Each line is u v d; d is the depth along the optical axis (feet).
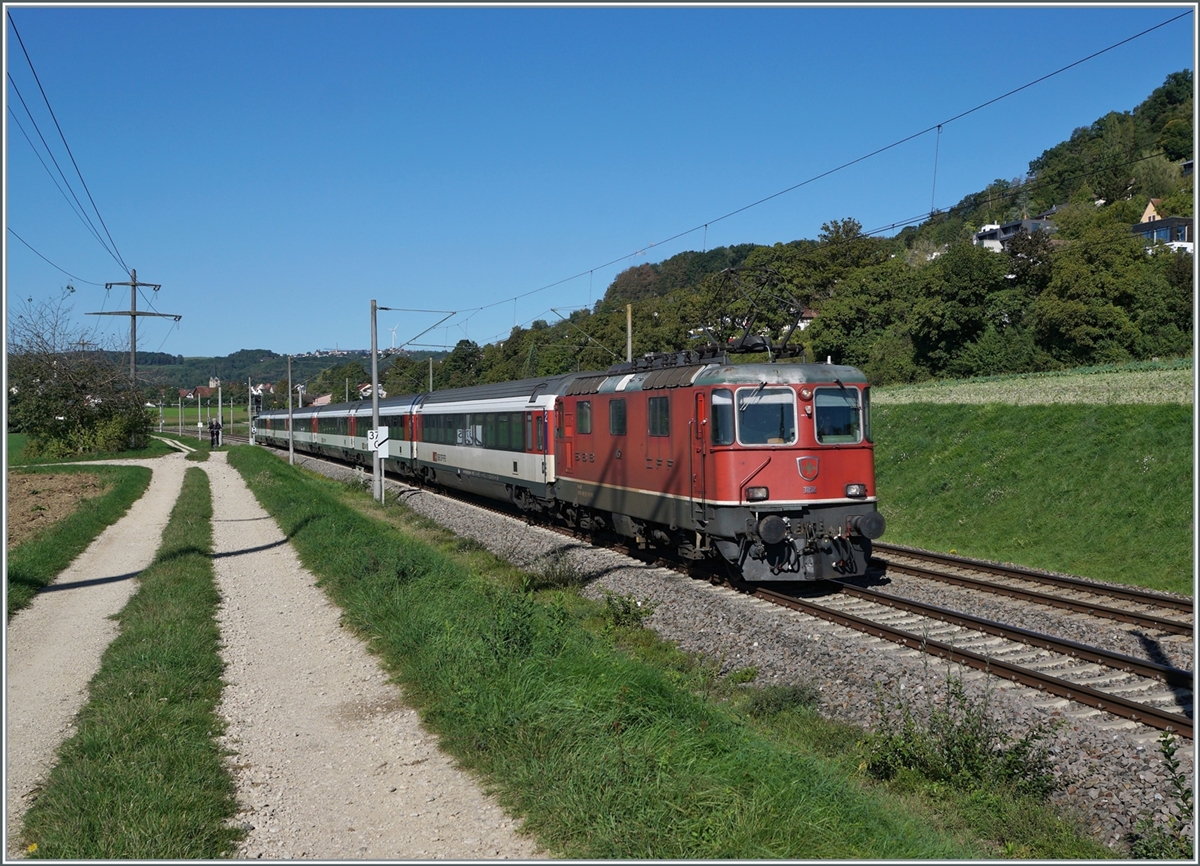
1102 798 22.84
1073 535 61.98
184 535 67.36
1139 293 149.28
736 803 19.52
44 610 44.09
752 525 44.06
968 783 23.54
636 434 54.49
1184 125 362.74
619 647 38.37
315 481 128.26
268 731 27.40
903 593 46.26
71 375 176.76
